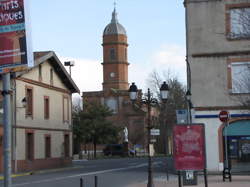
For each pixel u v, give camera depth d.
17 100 35.44
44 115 40.28
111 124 69.12
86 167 42.09
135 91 21.66
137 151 80.12
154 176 28.39
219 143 29.22
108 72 98.19
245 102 27.62
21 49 6.43
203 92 29.77
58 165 42.34
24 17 6.42
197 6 30.36
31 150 37.72
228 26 29.72
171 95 67.81
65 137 45.03
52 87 42.03
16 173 33.44
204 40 30.11
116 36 98.25
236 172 28.53
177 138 15.97
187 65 30.31
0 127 33.97
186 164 15.90
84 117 67.75
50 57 40.66
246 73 29.16
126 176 28.86
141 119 86.62
